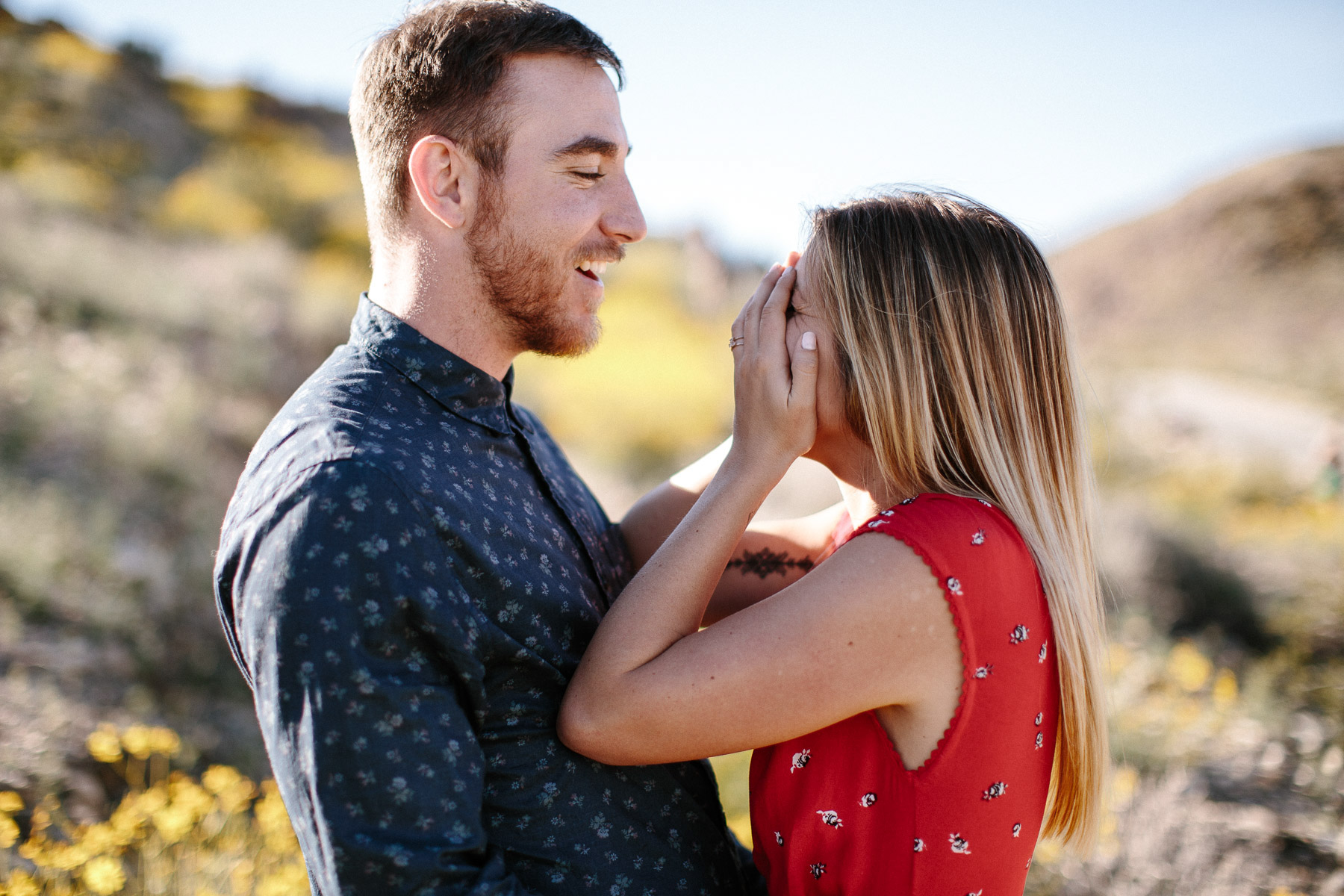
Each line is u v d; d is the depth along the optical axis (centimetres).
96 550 473
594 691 124
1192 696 499
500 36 137
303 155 2327
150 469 579
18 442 554
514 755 126
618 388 1505
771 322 138
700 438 1330
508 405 156
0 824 223
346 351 139
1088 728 135
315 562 111
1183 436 1519
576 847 127
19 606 423
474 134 137
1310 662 572
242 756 387
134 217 1320
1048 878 304
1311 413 1802
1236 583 678
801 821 128
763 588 168
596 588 149
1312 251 3612
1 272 792
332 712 109
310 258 1475
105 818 298
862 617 117
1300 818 364
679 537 133
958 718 119
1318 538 770
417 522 117
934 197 142
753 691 117
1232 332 3288
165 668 429
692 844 140
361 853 108
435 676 116
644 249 2998
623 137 148
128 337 773
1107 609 660
